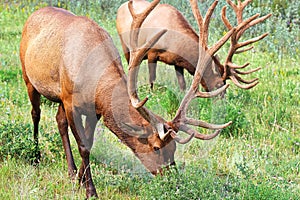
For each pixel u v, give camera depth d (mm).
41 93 16031
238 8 21609
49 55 15172
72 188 14625
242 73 21203
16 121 18391
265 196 14852
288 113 22453
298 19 34312
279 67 28094
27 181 15172
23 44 16734
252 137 20359
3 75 25000
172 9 22656
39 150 16875
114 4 37656
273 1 36188
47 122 19453
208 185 14773
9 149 16766
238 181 15797
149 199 13992
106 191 14953
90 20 15016
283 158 18766
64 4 39406
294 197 15297
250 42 21016
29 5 40094
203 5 34625
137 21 13312
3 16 37250
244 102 23328
